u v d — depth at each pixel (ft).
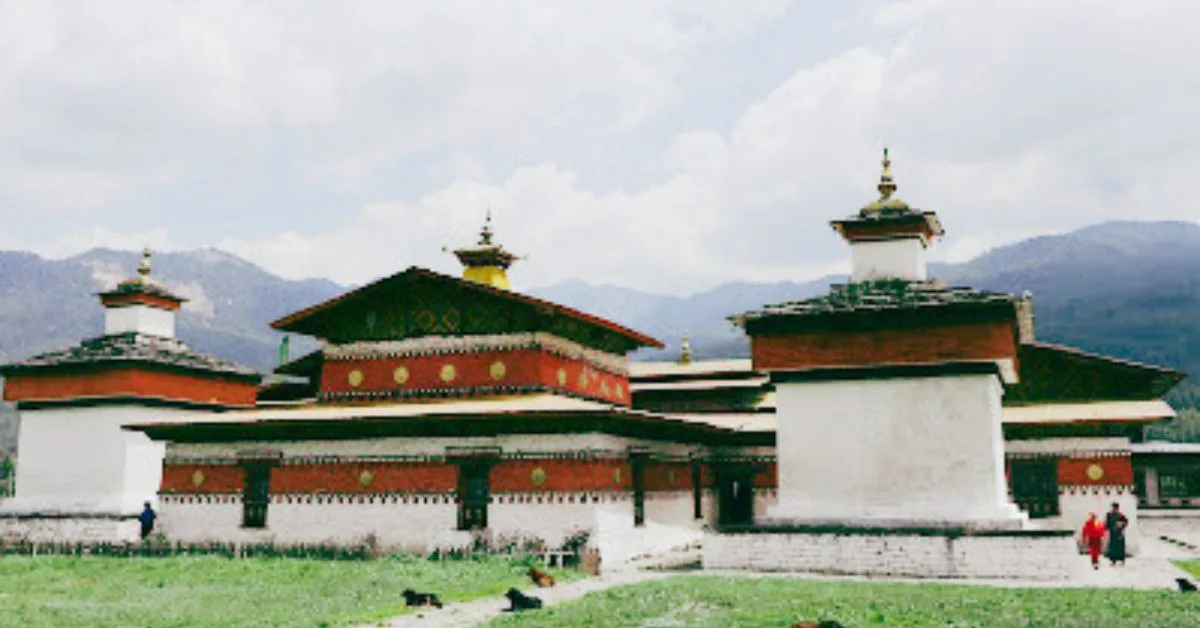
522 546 87.15
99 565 88.48
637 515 97.55
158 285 133.80
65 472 119.14
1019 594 62.23
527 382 97.04
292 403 123.44
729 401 139.74
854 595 61.67
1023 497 109.60
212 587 70.33
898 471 78.95
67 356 122.42
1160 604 57.21
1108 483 106.32
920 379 79.71
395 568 79.46
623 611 55.42
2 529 118.32
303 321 105.29
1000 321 77.61
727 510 125.80
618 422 90.94
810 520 80.28
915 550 75.20
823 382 82.58
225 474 102.32
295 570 80.38
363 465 95.81
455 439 92.58
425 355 101.81
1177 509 146.51
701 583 69.36
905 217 88.99
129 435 117.39
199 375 127.44
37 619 54.85
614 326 108.17
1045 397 114.52
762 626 49.85
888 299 81.61
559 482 87.56
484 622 52.49
